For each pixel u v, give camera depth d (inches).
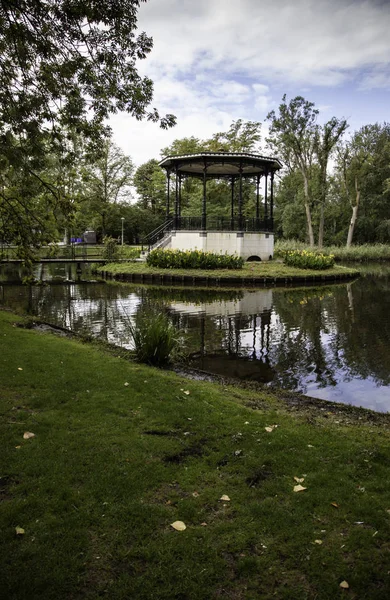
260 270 885.8
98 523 104.7
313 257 960.9
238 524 104.7
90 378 216.7
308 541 99.1
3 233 246.7
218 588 86.1
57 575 87.8
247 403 196.9
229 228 1113.4
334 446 146.5
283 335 381.4
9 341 289.0
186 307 539.2
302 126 1360.7
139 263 999.6
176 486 121.9
